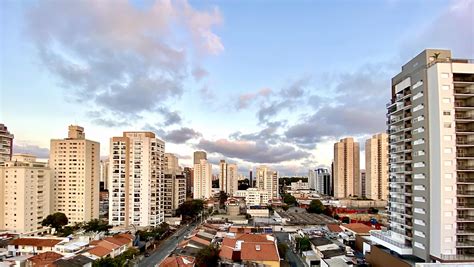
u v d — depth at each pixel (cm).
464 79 8156
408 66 9381
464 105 8181
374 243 10694
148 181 16875
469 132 7931
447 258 7688
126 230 15475
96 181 18625
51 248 11538
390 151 10281
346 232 15612
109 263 9638
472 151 7975
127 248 12225
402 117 9675
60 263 9194
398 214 9631
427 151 8288
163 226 16738
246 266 9625
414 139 8819
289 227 18862
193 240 12712
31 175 15538
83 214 17425
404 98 9375
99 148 19025
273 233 17150
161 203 18138
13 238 13100
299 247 13188
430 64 8356
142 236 14288
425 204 8288
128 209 16725
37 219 15812
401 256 8856
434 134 8138
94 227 14788
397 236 9538
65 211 17462
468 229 7831
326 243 12731
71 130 18100
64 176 17575
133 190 16738
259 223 19675
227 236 13712
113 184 16600
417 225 8588
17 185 15100
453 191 7850
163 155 18600
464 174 7944
